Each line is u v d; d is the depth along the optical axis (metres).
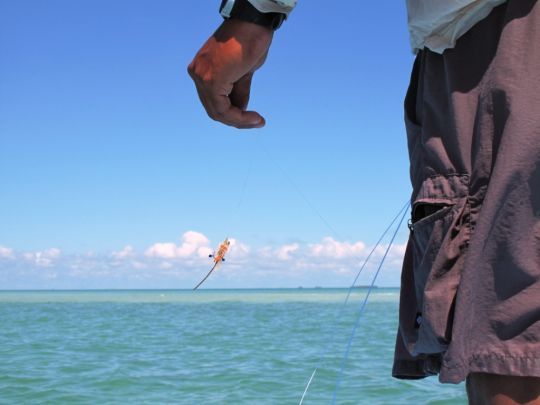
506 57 0.94
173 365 9.32
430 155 1.04
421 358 1.13
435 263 0.96
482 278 0.89
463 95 1.00
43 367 9.03
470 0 0.98
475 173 0.96
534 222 0.86
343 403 6.06
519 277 0.86
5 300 63.19
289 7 1.04
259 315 27.00
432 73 1.07
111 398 6.62
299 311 31.30
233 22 1.04
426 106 1.07
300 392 6.80
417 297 1.06
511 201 0.88
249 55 1.05
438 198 1.00
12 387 7.27
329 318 23.11
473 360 0.87
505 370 0.84
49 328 18.30
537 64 0.92
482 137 0.96
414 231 1.06
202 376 8.14
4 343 13.12
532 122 0.89
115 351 11.47
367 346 11.63
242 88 1.15
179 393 6.91
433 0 1.04
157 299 66.81
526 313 0.84
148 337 14.77
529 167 0.87
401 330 1.13
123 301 58.25
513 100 0.91
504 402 0.86
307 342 13.04
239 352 11.17
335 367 8.68
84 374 8.31
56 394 6.84
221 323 20.92
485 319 0.88
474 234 0.91
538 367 0.81
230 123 1.17
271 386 7.26
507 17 0.96
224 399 6.52
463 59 1.02
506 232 0.88
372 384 7.05
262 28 1.04
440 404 5.91
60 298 74.31
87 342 13.35
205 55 1.07
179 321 22.34
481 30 1.00
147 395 6.80
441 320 0.94
